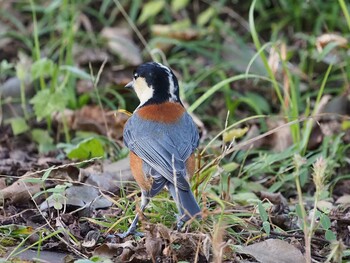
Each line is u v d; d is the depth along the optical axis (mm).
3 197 9984
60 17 15805
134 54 15383
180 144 9523
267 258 8602
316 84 14758
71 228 9430
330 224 9195
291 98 13141
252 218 9594
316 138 12539
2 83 14812
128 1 16594
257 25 16141
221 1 16156
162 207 9594
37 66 13047
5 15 16078
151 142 9516
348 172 12164
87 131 13438
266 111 14227
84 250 8938
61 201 9898
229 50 15375
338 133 13180
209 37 15758
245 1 16516
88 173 10719
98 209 10086
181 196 8789
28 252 8812
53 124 13680
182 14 16531
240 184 11195
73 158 11688
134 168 9688
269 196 10812
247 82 14891
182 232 8867
